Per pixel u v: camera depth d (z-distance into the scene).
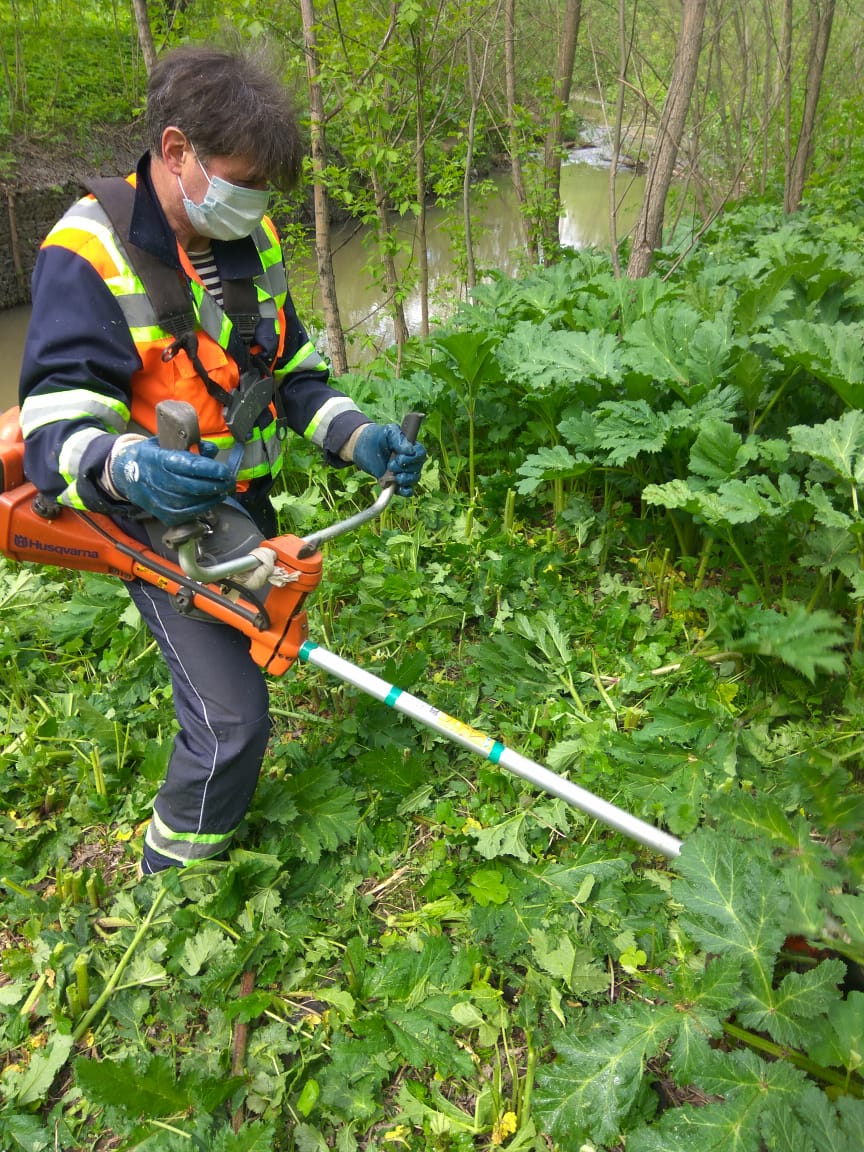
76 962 2.10
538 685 3.06
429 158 7.70
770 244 5.43
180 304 1.92
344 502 4.15
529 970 2.17
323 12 6.15
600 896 2.34
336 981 2.21
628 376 3.59
